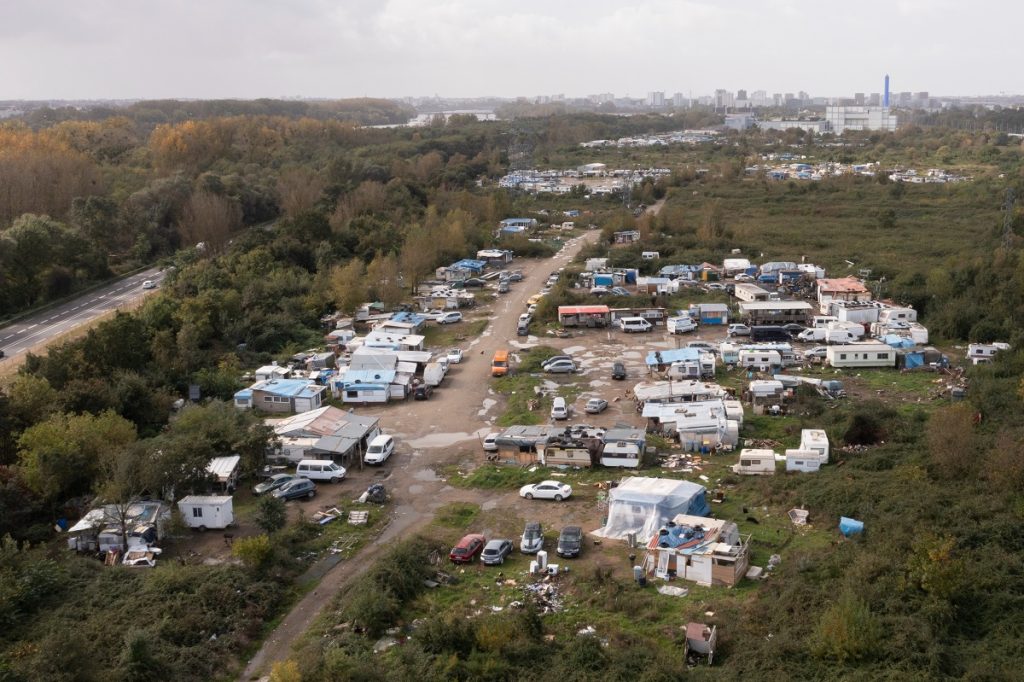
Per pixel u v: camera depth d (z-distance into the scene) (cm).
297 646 3603
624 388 7188
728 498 5016
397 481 5484
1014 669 3184
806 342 8456
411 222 14300
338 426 6019
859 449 5616
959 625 3538
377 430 6212
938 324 8700
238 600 3912
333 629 3722
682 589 3966
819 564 4012
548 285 11356
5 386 6819
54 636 3316
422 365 7856
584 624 3719
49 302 10300
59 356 6794
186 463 4966
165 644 3528
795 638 3456
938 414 5556
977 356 7619
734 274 11569
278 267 10994
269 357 8194
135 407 6238
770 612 3684
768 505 4891
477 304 10644
